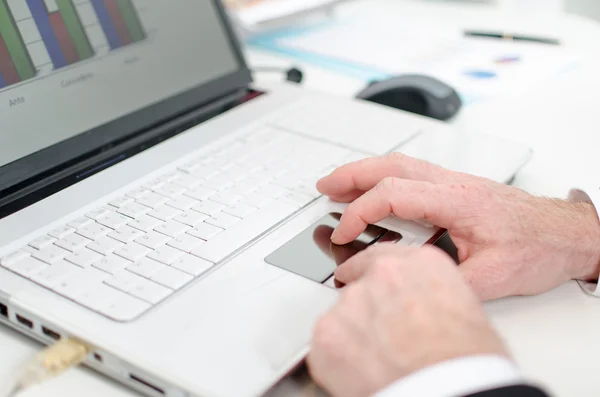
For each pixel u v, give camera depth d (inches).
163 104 30.0
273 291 18.8
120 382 17.3
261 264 20.1
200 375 15.8
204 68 32.5
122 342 16.8
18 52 25.6
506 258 19.6
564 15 51.0
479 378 13.3
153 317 17.7
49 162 25.3
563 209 21.8
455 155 27.4
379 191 21.1
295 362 16.3
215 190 24.3
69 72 27.1
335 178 23.2
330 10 50.7
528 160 27.8
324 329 15.2
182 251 20.5
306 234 21.7
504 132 32.5
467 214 20.6
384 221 22.4
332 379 14.9
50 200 23.5
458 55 43.3
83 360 17.5
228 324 17.5
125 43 29.6
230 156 27.1
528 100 36.1
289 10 46.3
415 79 33.9
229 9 44.3
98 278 19.2
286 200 23.6
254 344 16.8
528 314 19.6
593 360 17.7
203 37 33.1
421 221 22.3
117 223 22.1
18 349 18.6
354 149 27.8
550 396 13.4
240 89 33.8
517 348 18.2
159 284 18.9
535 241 20.0
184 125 30.2
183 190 24.3
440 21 50.4
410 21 50.7
